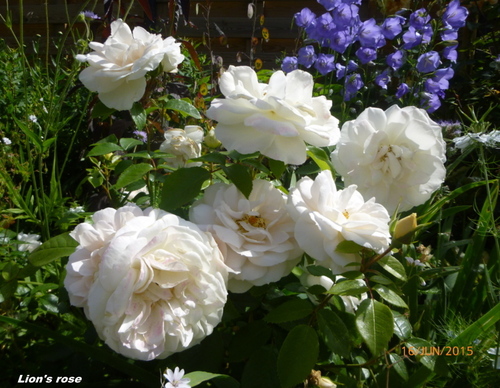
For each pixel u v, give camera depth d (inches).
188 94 38.1
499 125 48.6
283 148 15.7
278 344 17.7
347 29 39.2
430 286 25.2
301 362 15.0
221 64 43.2
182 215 19.4
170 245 14.2
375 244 14.5
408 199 18.1
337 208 15.5
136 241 13.4
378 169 17.5
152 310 14.0
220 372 19.2
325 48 52.7
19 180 39.4
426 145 17.6
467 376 20.0
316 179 15.3
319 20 38.8
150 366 18.3
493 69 51.4
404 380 18.1
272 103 15.3
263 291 17.1
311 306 16.0
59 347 18.7
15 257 24.2
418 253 24.4
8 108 42.6
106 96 17.6
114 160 25.6
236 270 15.2
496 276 24.6
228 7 64.4
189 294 14.1
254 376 16.4
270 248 15.4
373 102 48.3
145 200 22.6
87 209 32.2
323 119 16.2
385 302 21.9
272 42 64.9
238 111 15.5
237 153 18.2
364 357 19.4
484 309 25.1
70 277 14.4
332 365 18.5
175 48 17.9
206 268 14.1
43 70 51.7
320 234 15.0
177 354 16.9
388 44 58.2
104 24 38.0
